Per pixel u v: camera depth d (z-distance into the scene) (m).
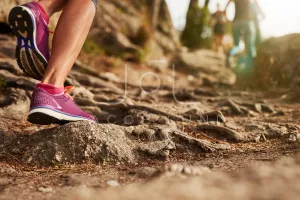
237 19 8.72
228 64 9.66
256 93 5.93
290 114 4.04
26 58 2.33
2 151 2.40
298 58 6.61
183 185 1.49
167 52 14.29
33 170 2.17
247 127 3.21
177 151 2.57
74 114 2.41
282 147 2.60
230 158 2.36
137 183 1.80
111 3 14.01
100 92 4.80
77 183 1.85
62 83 2.36
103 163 2.28
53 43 2.35
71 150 2.30
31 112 2.26
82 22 2.35
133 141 2.54
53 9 2.39
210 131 3.02
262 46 7.26
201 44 16.61
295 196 1.31
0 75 3.97
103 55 10.53
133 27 13.41
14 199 1.60
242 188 1.44
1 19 6.04
